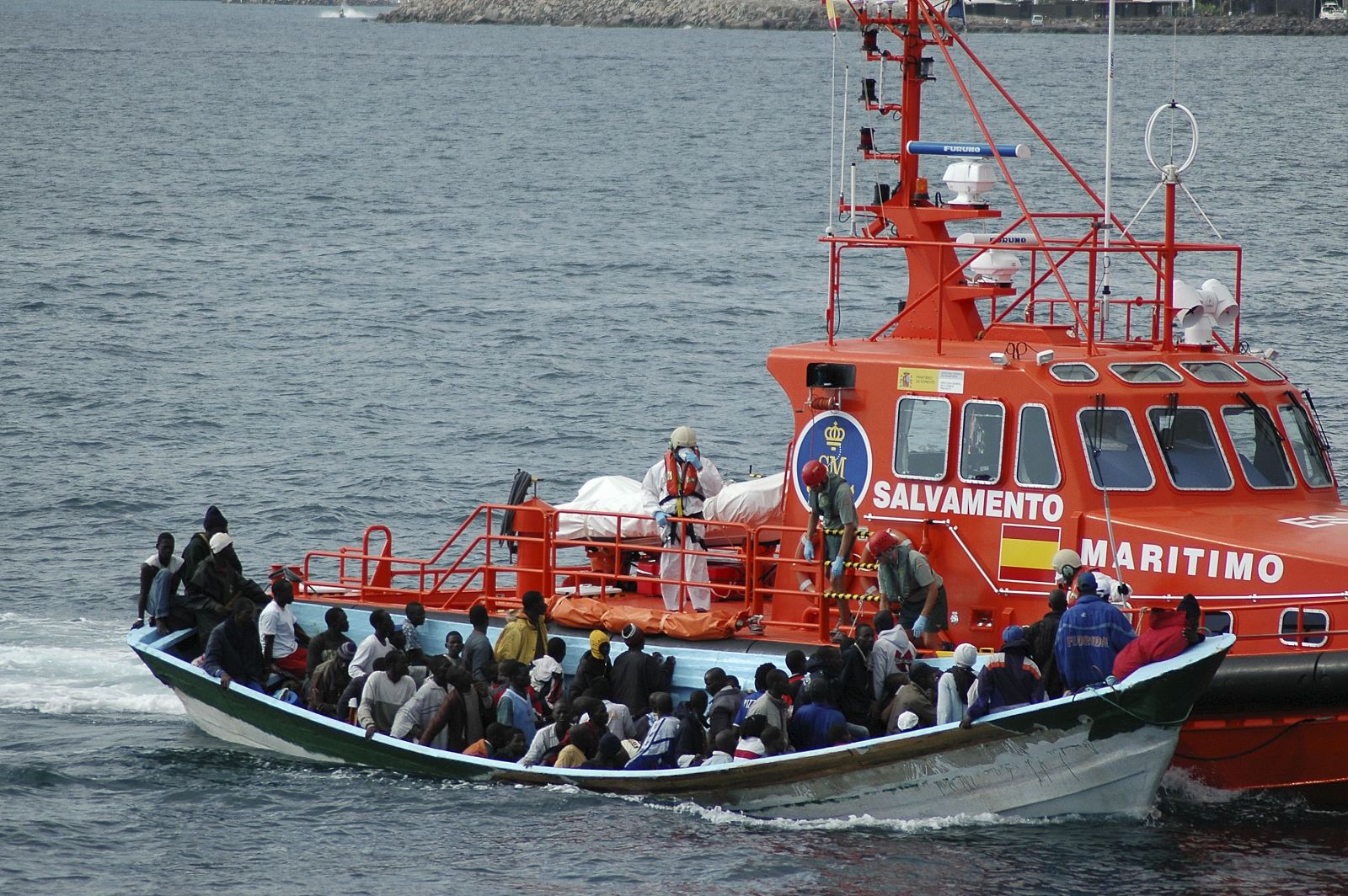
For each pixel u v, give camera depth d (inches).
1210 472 2265.0
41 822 2251.5
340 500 4200.3
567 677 2479.1
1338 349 5615.2
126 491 4239.7
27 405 5206.7
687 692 2375.7
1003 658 2130.9
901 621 2308.1
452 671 2405.3
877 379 2368.4
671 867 2069.4
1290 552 2071.9
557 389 5561.0
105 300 7303.2
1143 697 2028.8
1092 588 2085.4
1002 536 2276.1
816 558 2389.3
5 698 2817.4
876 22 2491.4
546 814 2249.0
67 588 3472.0
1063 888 1987.0
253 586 2716.5
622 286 7864.2
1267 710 2094.0
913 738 2134.6
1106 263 2527.1
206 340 6417.3
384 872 2075.5
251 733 2556.6
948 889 1987.0
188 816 2279.8
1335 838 2122.3
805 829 2196.1
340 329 6707.7
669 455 2561.5
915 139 2519.7
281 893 2020.2
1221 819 2185.0
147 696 2839.6
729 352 6195.9
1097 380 2258.9
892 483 2357.3
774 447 4753.9
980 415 2292.1
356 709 2476.6
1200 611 2079.2
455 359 6097.4
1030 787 2155.5
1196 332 2402.8
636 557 2706.7
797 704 2268.7
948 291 2485.2
